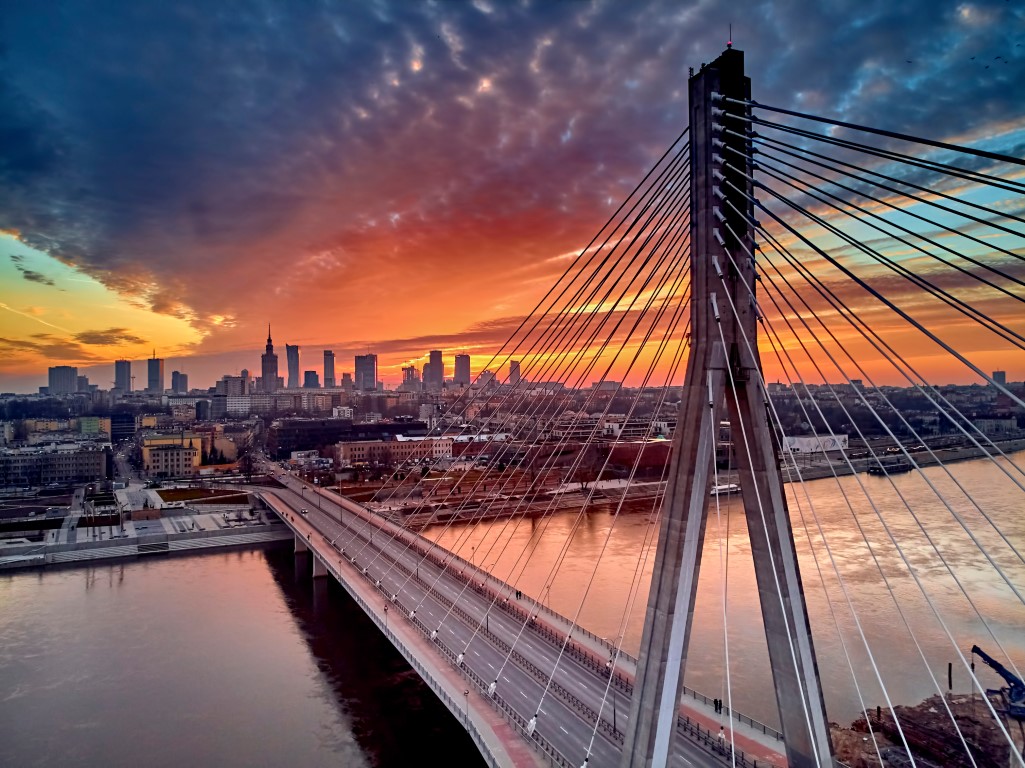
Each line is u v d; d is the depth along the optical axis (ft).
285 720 225.56
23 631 309.83
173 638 300.20
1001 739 179.42
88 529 508.94
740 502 527.81
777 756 156.87
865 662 236.22
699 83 146.41
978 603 292.81
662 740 132.46
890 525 451.12
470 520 468.34
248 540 501.15
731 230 140.36
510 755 153.28
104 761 202.18
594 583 335.88
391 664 271.69
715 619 278.26
